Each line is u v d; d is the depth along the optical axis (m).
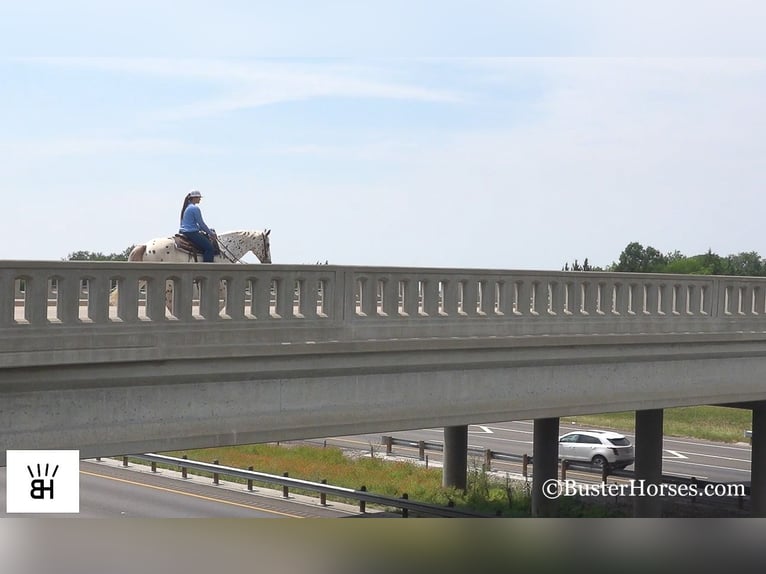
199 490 77.44
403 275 44.62
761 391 64.25
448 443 79.69
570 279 52.03
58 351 33.06
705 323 59.59
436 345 45.38
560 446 97.88
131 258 47.56
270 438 40.28
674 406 58.84
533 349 50.22
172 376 36.81
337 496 74.31
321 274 41.44
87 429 34.81
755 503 71.56
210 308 37.69
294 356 40.53
